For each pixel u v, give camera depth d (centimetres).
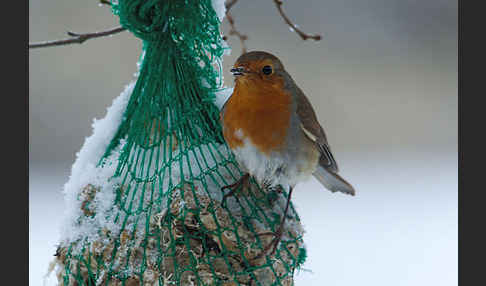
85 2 1714
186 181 740
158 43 773
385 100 1881
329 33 1875
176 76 779
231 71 771
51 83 1673
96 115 1672
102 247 725
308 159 816
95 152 789
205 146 789
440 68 1920
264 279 746
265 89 772
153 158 773
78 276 734
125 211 736
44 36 1664
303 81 1838
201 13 775
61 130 1648
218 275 729
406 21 1939
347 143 1855
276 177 797
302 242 813
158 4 757
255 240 742
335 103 1850
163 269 714
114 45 1728
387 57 1912
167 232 718
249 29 1764
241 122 773
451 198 1548
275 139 783
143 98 770
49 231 1220
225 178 786
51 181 1502
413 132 1886
